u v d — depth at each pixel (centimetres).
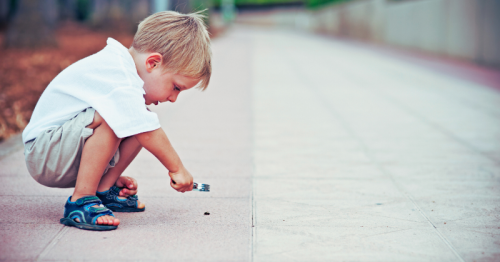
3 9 1814
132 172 301
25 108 514
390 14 1822
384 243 198
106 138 199
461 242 199
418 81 794
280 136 410
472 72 932
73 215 207
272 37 2327
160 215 228
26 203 241
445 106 564
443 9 1308
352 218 226
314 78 825
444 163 329
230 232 208
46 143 199
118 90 193
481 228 215
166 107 545
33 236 199
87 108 200
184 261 179
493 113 520
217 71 901
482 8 1062
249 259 181
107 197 228
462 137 410
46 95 208
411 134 421
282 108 545
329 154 353
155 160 330
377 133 425
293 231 210
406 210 238
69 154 199
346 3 2573
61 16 2133
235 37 2203
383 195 262
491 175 301
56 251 185
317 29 3422
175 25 202
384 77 847
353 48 1641
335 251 190
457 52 1217
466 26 1155
